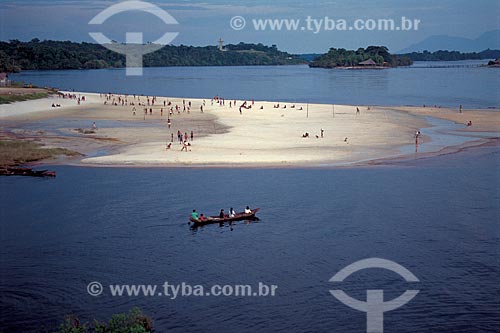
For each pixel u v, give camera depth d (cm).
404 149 8681
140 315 3422
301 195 6112
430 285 3906
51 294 3788
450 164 7662
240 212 5478
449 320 3469
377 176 6975
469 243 4656
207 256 4444
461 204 5762
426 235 4853
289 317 3519
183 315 3541
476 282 3941
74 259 4369
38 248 4581
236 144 8875
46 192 6225
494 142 9369
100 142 9156
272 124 11225
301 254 4462
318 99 18812
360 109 14050
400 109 14288
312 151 8381
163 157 7856
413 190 6312
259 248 4603
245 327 3406
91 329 3356
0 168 7275
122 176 6925
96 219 5319
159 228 5088
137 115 12781
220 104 15162
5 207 5684
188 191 6269
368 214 5447
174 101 16012
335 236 4856
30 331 3341
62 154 8106
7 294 3775
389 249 4547
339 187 6444
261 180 6744
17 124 11206
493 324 3419
